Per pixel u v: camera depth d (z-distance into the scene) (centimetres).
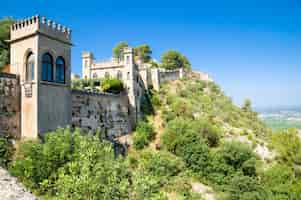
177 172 2819
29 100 1767
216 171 2936
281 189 2906
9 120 1738
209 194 2638
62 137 1473
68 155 1330
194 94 5766
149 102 4294
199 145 3122
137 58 6938
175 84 5891
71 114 2119
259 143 4112
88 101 2473
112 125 2922
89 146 1330
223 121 4706
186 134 3244
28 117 1769
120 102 3192
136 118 3550
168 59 7444
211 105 5425
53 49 1889
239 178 2802
